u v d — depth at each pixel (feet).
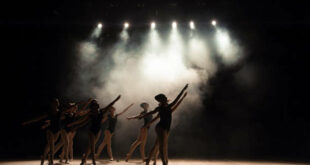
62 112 25.99
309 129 43.55
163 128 21.68
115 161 30.66
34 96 43.98
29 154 40.32
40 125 43.39
